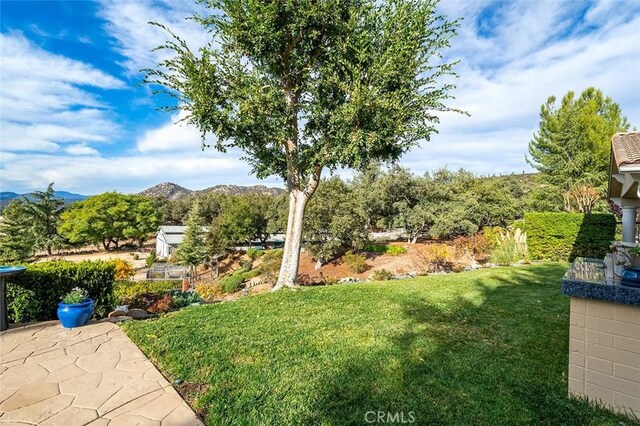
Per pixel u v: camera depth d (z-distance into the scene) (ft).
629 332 9.02
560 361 12.41
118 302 24.38
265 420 9.07
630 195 21.91
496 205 80.64
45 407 9.89
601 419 8.84
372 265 70.74
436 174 95.66
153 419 9.32
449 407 9.52
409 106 25.91
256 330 16.61
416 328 16.60
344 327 16.96
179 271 92.84
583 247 43.45
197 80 23.40
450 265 59.93
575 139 72.33
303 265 78.33
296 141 29.19
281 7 24.70
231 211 122.72
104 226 142.31
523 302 21.45
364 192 84.48
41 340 15.46
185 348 14.25
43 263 20.94
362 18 26.40
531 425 8.66
